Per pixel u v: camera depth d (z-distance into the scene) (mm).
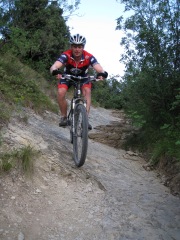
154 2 6301
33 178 3697
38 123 6180
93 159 5227
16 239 2715
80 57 4672
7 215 2967
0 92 5906
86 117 4227
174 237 3162
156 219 3486
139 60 6711
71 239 2908
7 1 9594
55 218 3176
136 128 7824
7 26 9273
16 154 3768
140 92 6703
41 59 14047
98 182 4195
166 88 6363
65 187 3824
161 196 4219
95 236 3010
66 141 5559
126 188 4332
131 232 3146
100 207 3568
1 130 4445
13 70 8094
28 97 7203
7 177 3467
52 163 4203
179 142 4844
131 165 5688
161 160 5535
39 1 11969
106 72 4562
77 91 4711
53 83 12742
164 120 6676
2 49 9328
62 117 5156
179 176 4703
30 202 3293
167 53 6430
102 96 21594
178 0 6281
